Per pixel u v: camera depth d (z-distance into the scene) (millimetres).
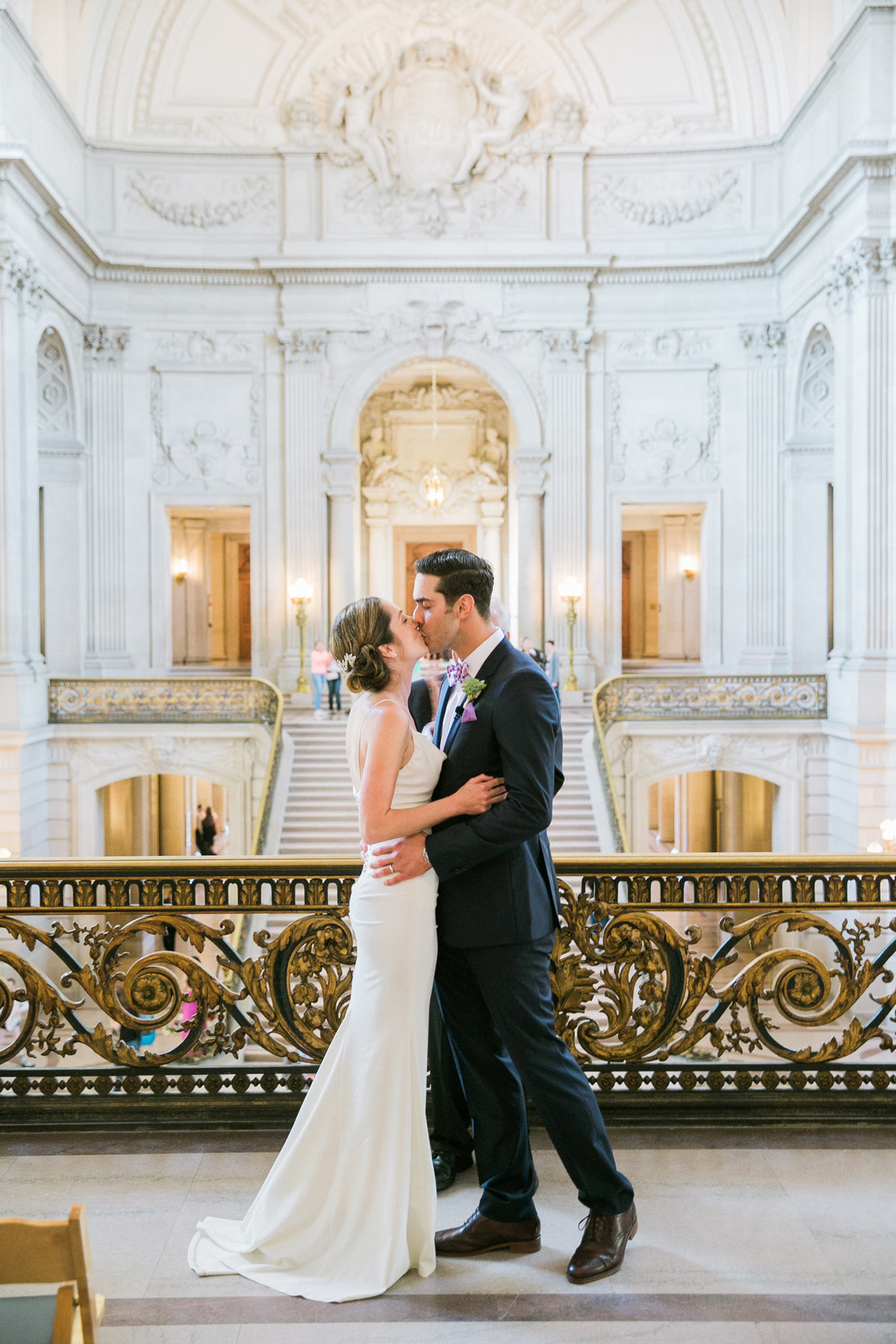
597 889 3729
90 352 20688
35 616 17172
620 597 21500
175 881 3703
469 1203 3291
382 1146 2840
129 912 3699
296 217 20906
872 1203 3215
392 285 21016
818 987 3746
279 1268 2857
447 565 2939
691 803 22578
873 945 10492
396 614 2900
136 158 20609
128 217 20672
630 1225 2947
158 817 22312
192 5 20391
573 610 20641
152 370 20969
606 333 21312
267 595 21328
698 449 21219
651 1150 3549
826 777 17703
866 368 16016
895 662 15930
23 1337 1831
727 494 21250
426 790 2928
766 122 20906
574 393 21188
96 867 3664
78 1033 3709
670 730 17719
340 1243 2838
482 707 2914
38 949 9875
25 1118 3699
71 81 20109
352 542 21469
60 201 17188
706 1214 3152
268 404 21188
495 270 20938
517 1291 2801
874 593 16156
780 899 3729
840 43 16500
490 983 2896
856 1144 3590
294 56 20906
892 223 15742
